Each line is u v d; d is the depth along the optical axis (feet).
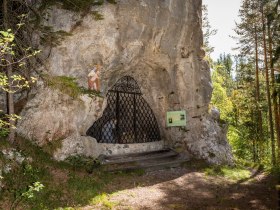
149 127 47.67
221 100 82.69
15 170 26.27
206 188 34.04
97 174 33.12
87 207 25.29
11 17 28.76
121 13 37.65
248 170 46.52
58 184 27.86
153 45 42.60
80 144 35.32
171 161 42.32
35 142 32.27
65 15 35.22
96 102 37.40
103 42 37.24
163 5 41.65
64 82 34.55
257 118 85.56
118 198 28.19
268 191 33.50
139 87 46.70
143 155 42.75
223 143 50.37
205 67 50.11
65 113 34.60
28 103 32.91
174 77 47.52
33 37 33.55
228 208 26.86
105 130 41.60
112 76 41.52
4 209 22.08
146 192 30.89
